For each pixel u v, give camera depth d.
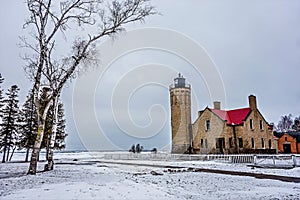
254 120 35.44
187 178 12.48
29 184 8.84
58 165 21.67
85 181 9.79
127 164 24.06
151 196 7.11
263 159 25.42
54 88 16.08
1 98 34.03
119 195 6.84
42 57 14.59
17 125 34.03
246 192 8.67
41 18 15.09
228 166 21.55
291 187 9.87
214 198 7.59
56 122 16.50
